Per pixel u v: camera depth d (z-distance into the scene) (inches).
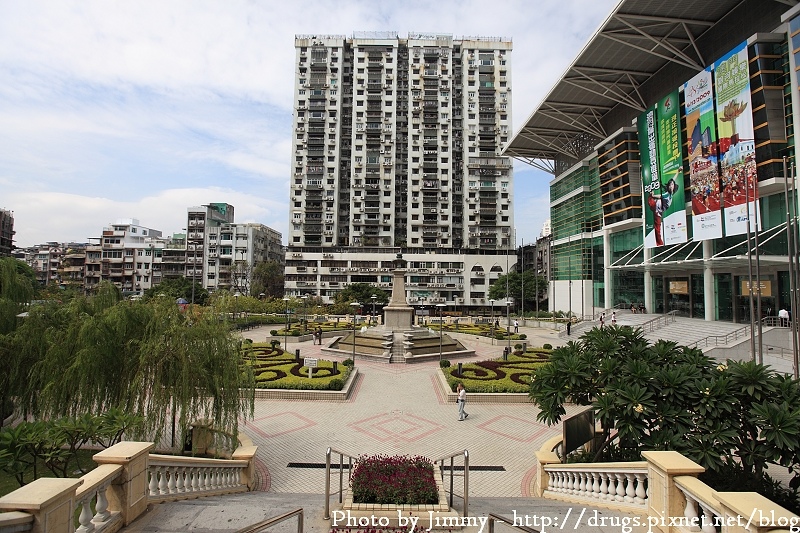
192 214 3319.4
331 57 3464.6
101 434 334.3
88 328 458.0
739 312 1434.5
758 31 1274.6
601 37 1510.8
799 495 351.9
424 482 335.0
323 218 3376.0
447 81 3469.5
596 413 385.4
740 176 1227.9
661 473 258.5
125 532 244.5
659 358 439.8
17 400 519.2
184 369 451.2
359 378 960.9
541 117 2233.0
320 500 343.0
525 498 392.2
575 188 2495.1
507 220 3403.1
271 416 681.0
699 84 1378.0
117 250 3235.7
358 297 2810.0
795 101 1093.1
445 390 818.2
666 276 1838.1
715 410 350.3
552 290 2780.5
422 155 3437.5
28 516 178.7
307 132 3412.9
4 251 2970.0
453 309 3248.0
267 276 3166.8
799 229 1087.6
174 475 326.3
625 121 2004.2
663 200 1573.6
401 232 3489.2
